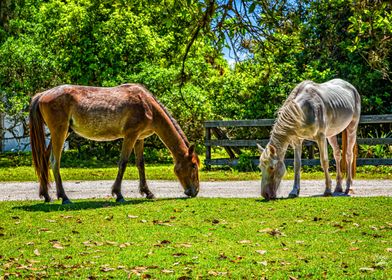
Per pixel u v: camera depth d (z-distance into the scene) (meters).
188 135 22.89
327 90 12.09
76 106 11.10
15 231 8.69
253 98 21.38
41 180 11.18
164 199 11.63
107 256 7.23
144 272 6.50
